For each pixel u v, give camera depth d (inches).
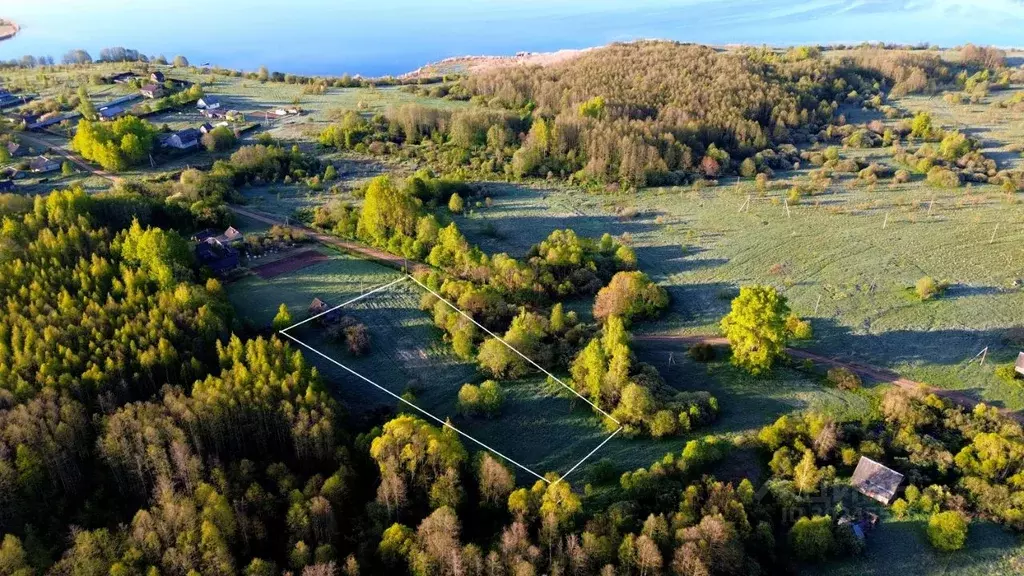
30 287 3437.5
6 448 2479.1
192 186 5344.5
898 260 4682.6
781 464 2797.7
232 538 2317.9
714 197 6018.7
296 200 5674.2
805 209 5669.3
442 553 2299.5
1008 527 2539.4
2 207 4281.5
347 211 5206.7
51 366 2888.8
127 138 6013.8
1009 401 3257.9
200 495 2383.1
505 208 5797.2
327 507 2390.5
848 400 3297.2
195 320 3339.1
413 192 5595.5
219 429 2736.2
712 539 2342.5
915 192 5925.2
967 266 4552.2
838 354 3676.2
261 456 2844.5
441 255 4483.3
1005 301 4104.3
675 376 3538.4
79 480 2608.3
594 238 5236.2
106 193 5044.3
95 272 3651.6
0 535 2337.6
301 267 4515.3
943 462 2790.4
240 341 3380.9
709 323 4030.5
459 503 2596.0
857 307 4114.2
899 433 2955.2
